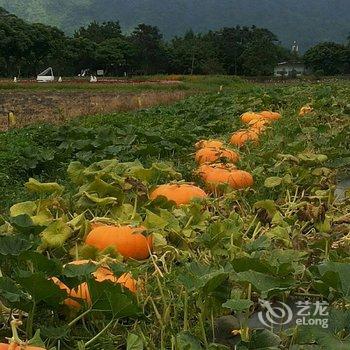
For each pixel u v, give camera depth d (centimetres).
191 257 382
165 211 412
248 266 287
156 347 301
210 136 1009
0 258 333
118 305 278
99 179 458
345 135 816
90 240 393
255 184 596
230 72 8700
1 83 4469
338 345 238
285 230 409
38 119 1764
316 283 299
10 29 7175
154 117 1396
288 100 1470
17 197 625
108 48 8044
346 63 8712
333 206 526
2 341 297
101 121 1335
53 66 7681
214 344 265
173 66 8338
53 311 308
